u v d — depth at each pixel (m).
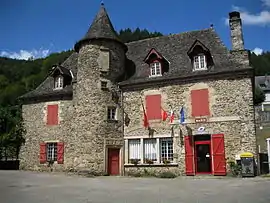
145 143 17.67
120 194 9.46
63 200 8.38
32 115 21.06
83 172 17.42
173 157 16.81
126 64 20.30
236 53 16.97
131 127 18.06
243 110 15.83
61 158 19.28
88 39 18.88
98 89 18.31
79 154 17.83
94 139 17.69
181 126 16.89
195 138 16.73
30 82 50.38
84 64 18.84
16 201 8.25
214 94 16.52
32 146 20.55
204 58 17.39
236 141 15.70
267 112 33.50
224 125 16.05
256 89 50.31
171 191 10.11
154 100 17.78
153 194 9.41
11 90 45.44
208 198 8.48
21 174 17.22
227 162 15.70
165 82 17.73
